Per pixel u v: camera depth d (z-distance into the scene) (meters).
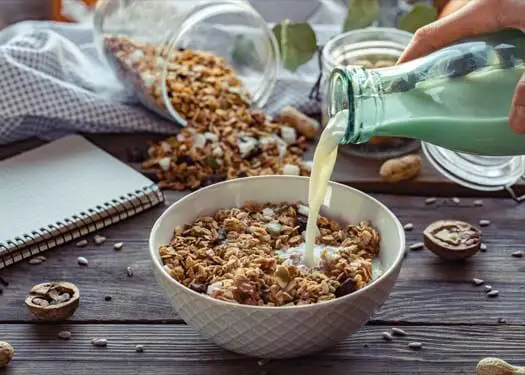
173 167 1.35
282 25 1.54
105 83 1.55
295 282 0.97
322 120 1.47
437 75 1.01
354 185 1.33
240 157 1.37
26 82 1.42
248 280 0.97
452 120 1.02
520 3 1.00
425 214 1.27
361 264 1.02
